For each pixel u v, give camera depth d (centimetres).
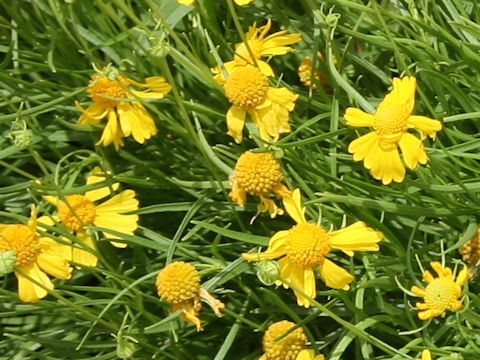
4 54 57
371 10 49
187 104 49
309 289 44
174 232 53
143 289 51
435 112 50
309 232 44
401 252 47
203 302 50
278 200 51
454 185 47
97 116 49
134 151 54
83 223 49
